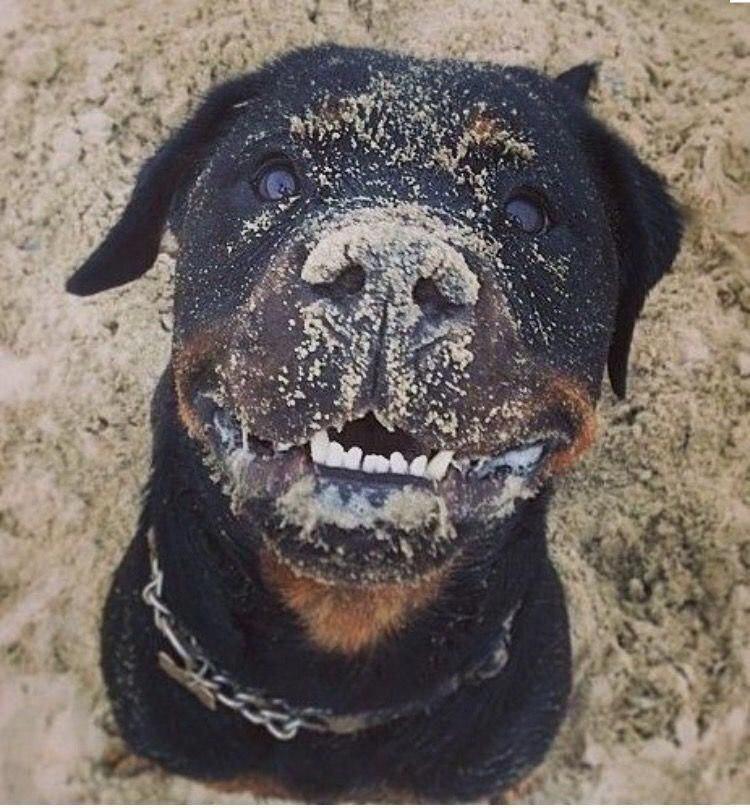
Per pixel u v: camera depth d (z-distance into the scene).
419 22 0.80
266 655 0.51
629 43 0.81
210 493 0.50
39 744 0.56
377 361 0.42
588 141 0.54
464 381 0.43
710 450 0.68
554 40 0.81
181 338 0.50
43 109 0.77
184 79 0.78
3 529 0.63
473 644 0.51
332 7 0.81
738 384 0.69
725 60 0.81
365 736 0.53
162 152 0.56
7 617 0.60
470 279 0.42
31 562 0.62
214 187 0.51
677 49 0.81
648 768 0.58
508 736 0.55
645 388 0.69
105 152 0.75
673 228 0.56
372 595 0.49
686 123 0.78
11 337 0.69
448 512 0.46
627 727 0.59
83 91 0.77
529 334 0.47
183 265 0.51
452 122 0.48
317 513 0.44
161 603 0.53
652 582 0.64
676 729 0.59
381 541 0.44
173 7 0.80
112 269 0.58
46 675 0.58
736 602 0.63
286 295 0.43
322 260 0.42
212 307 0.48
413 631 0.50
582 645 0.61
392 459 0.45
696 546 0.65
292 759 0.53
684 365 0.70
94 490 0.64
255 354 0.44
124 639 0.55
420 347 0.42
